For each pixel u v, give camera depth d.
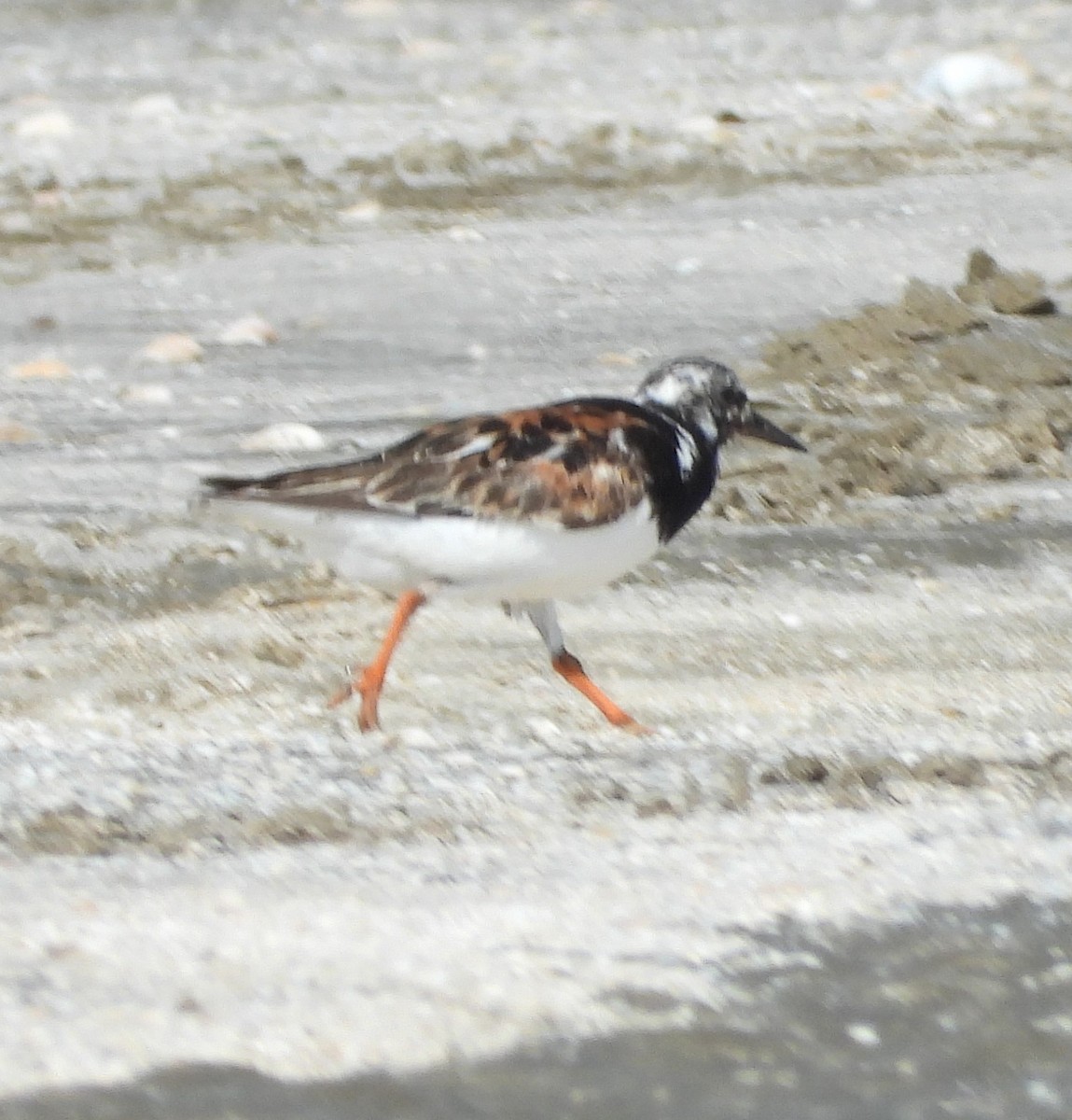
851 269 20.73
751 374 17.50
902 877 8.43
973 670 11.60
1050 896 8.23
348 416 16.61
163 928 7.86
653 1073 6.82
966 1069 6.89
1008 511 14.48
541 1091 6.71
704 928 7.92
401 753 10.13
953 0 36.06
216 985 7.38
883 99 28.81
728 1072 6.85
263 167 25.92
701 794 9.50
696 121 27.38
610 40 34.25
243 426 16.41
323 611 12.52
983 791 9.52
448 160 25.84
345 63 32.94
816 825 9.07
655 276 20.73
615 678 11.51
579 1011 7.23
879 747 10.27
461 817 9.19
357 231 22.95
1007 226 22.05
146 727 10.59
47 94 30.81
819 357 17.70
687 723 10.77
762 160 25.59
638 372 17.62
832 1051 7.00
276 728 10.59
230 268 21.61
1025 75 29.45
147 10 37.44
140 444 15.94
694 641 12.08
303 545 13.57
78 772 9.66
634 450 10.50
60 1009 7.16
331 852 8.72
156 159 26.62
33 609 12.47
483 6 37.50
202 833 8.91
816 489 14.70
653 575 13.21
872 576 13.27
